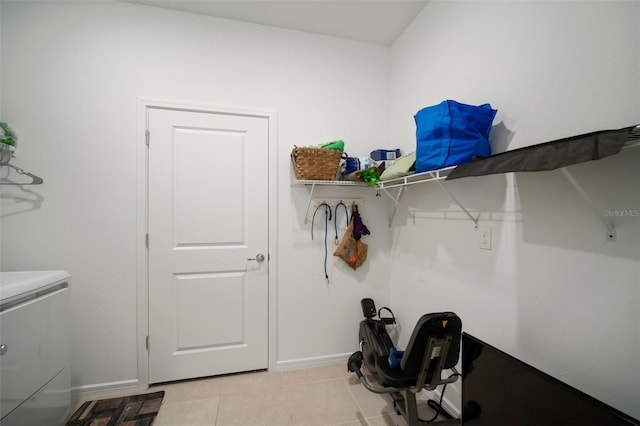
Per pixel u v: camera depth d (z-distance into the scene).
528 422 0.86
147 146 1.79
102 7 1.72
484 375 1.04
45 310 1.32
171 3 1.79
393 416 1.56
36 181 1.61
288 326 2.05
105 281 1.72
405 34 2.06
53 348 1.37
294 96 2.06
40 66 1.62
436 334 1.16
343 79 2.17
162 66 1.81
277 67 2.03
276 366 2.02
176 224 1.84
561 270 0.99
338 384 1.86
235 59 1.95
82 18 1.69
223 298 1.93
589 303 0.90
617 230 0.83
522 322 1.14
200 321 1.89
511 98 1.19
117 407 1.60
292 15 1.91
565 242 0.97
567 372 0.96
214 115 1.90
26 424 1.19
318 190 2.10
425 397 1.74
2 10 1.57
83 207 1.69
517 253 1.16
